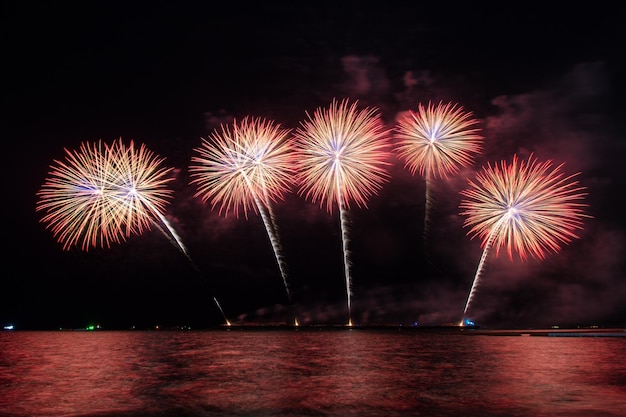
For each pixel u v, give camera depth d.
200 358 26.28
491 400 15.47
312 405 15.03
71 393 17.11
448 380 18.95
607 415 13.60
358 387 17.70
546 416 13.53
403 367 22.31
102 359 26.36
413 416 13.67
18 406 15.19
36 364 24.52
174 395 16.62
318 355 26.98
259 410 14.48
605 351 27.92
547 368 21.67
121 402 15.65
